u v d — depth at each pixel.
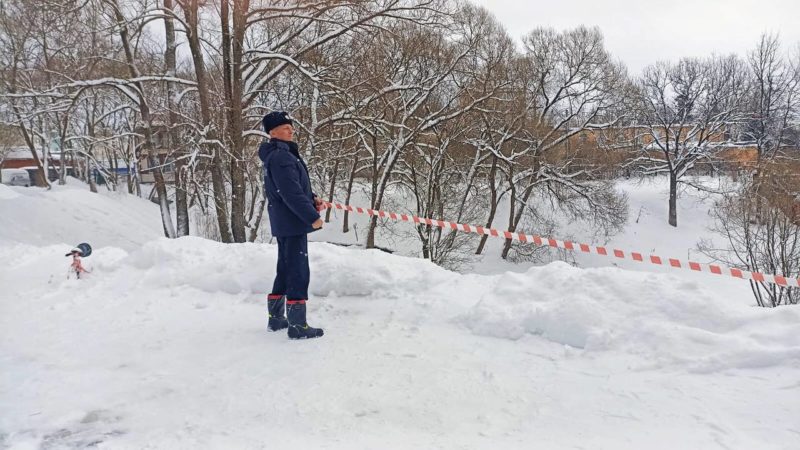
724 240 37.78
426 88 22.33
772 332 3.61
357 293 5.36
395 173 30.16
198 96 19.38
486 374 3.52
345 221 34.19
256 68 16.55
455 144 28.31
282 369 3.67
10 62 21.91
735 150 46.28
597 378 3.43
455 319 4.55
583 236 36.03
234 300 5.46
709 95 46.72
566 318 4.04
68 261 7.02
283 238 4.35
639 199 45.44
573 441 2.67
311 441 2.71
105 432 2.88
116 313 5.12
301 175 4.36
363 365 3.70
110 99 29.28
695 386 3.23
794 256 18.91
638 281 4.29
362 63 20.09
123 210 26.94
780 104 45.34
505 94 28.67
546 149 32.16
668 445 2.60
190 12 15.92
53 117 31.91
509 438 2.72
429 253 26.56
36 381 3.54
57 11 15.14
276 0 15.94
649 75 47.31
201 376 3.60
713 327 3.82
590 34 35.09
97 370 3.73
